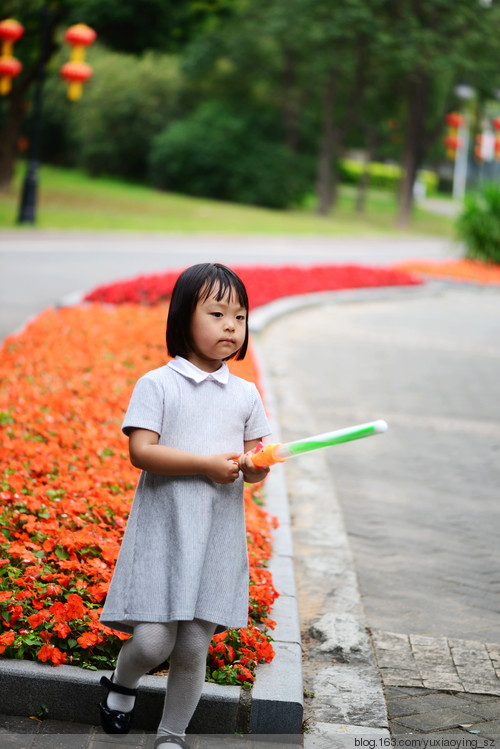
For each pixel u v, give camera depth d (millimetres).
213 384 3494
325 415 9820
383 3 45625
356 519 6762
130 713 3623
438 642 4797
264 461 3242
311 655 4523
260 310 16188
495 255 26891
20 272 18422
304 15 45906
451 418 10125
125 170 57125
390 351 14000
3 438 6129
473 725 4020
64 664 3826
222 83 56156
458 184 71438
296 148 56469
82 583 4207
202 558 3330
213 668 3957
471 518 6945
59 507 5047
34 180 27656
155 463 3307
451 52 45281
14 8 29188
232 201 53406
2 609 3965
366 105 53969
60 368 8570
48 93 53938
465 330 16672
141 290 14445
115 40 32188
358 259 29750
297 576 5543
